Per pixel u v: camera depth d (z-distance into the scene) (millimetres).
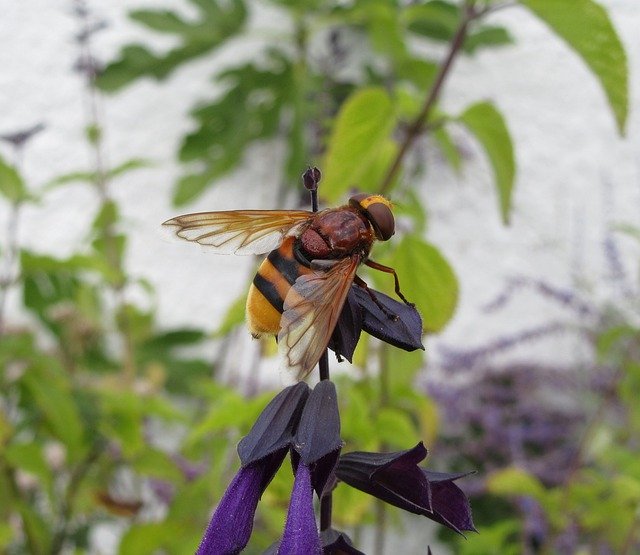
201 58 394
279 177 404
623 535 242
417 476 143
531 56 400
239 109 381
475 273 401
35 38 399
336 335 149
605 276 322
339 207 160
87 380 313
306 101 365
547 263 399
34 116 400
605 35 195
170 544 220
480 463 344
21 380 232
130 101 406
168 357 381
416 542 371
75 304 320
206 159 383
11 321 353
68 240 402
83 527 283
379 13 300
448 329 398
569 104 400
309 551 137
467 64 398
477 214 399
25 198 261
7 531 225
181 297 406
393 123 214
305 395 145
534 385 354
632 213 399
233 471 226
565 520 238
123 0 399
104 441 249
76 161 402
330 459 141
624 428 290
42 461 231
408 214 229
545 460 320
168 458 243
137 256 405
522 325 399
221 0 377
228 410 206
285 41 397
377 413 220
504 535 258
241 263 407
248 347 393
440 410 339
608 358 320
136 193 406
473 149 389
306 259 156
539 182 402
